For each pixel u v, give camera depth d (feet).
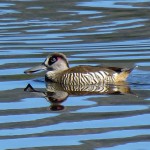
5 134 50.06
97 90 62.08
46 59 66.80
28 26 85.51
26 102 57.88
